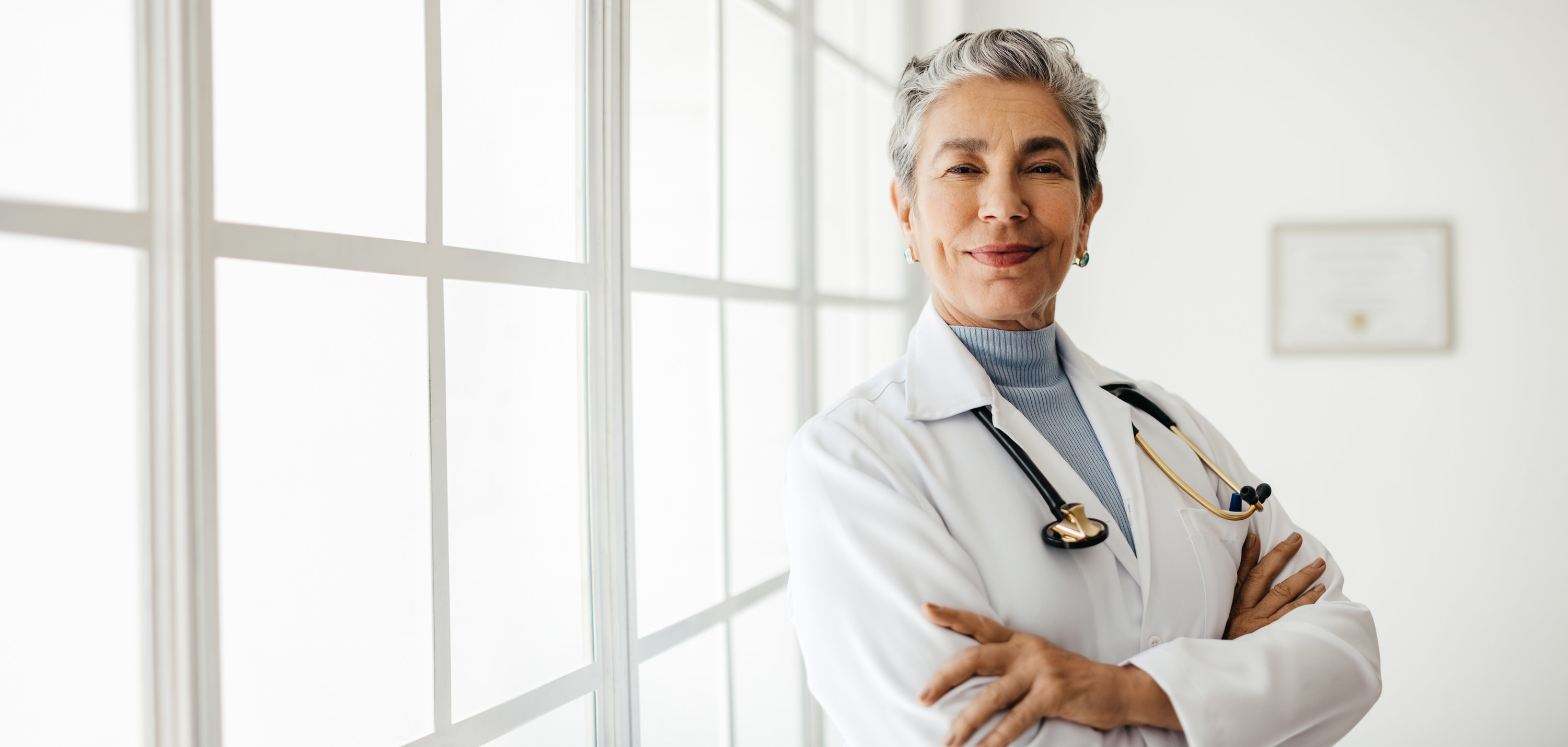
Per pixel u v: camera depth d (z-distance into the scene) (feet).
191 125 2.47
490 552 3.69
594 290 4.34
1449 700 8.89
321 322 2.93
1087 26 9.37
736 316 5.75
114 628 2.34
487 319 3.69
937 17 9.43
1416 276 8.93
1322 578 3.46
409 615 3.27
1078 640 2.93
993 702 2.58
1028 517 3.05
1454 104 8.91
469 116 3.61
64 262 2.23
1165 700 2.66
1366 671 2.93
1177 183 9.27
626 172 4.46
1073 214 3.20
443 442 3.45
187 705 2.44
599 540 4.32
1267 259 9.16
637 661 4.50
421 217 3.36
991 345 3.40
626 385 4.43
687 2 5.19
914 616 2.73
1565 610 8.76
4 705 2.13
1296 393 9.12
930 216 3.21
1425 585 8.95
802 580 2.98
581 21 4.31
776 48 6.38
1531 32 8.80
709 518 5.37
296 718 2.83
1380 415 9.02
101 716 2.31
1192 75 9.23
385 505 3.18
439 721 3.39
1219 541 3.34
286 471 2.80
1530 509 8.81
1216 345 9.22
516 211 3.88
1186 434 3.83
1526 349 8.82
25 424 2.15
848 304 7.72
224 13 2.61
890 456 3.11
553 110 4.13
